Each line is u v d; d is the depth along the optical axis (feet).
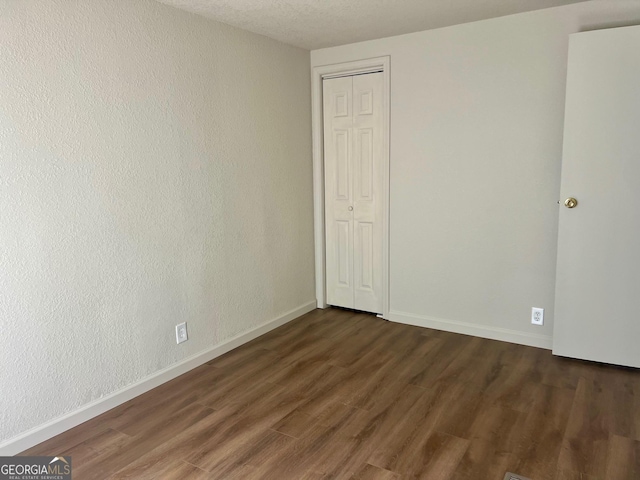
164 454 6.70
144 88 8.09
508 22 9.54
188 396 8.38
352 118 12.05
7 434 6.64
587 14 8.82
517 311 10.33
